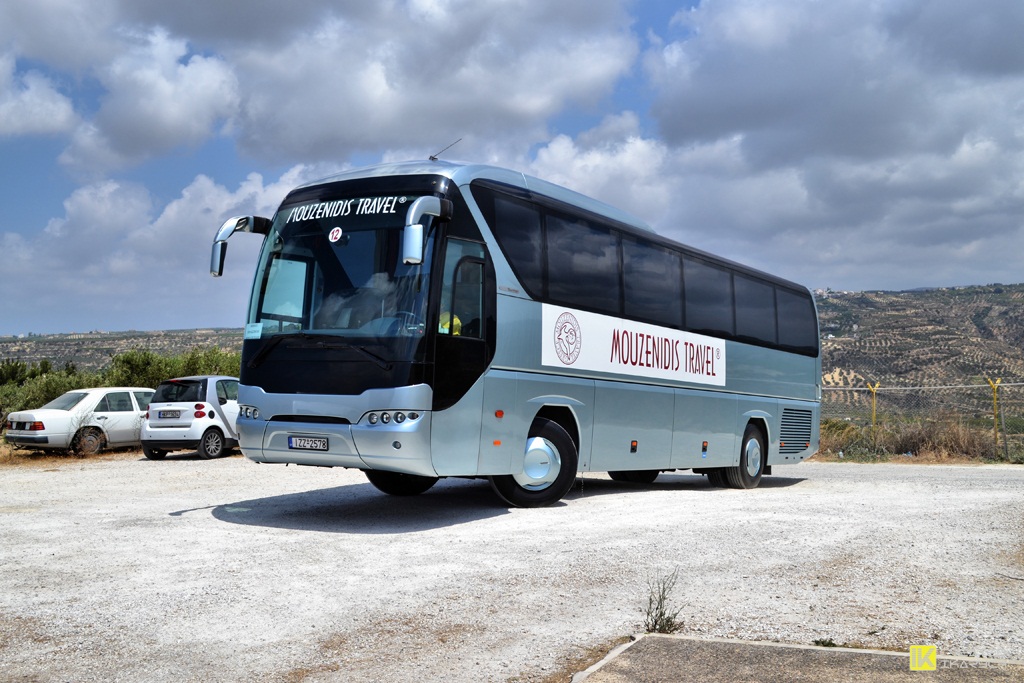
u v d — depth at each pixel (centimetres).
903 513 1042
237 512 1082
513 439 1075
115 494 1309
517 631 555
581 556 785
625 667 463
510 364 1071
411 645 527
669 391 1396
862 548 817
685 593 654
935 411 2694
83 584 677
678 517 1017
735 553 796
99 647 522
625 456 1291
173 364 3008
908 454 2614
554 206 1185
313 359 981
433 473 963
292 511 1098
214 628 561
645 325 1345
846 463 2506
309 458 984
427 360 952
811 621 576
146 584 677
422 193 1006
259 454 1013
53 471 1762
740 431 1593
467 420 1002
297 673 475
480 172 1073
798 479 1819
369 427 938
